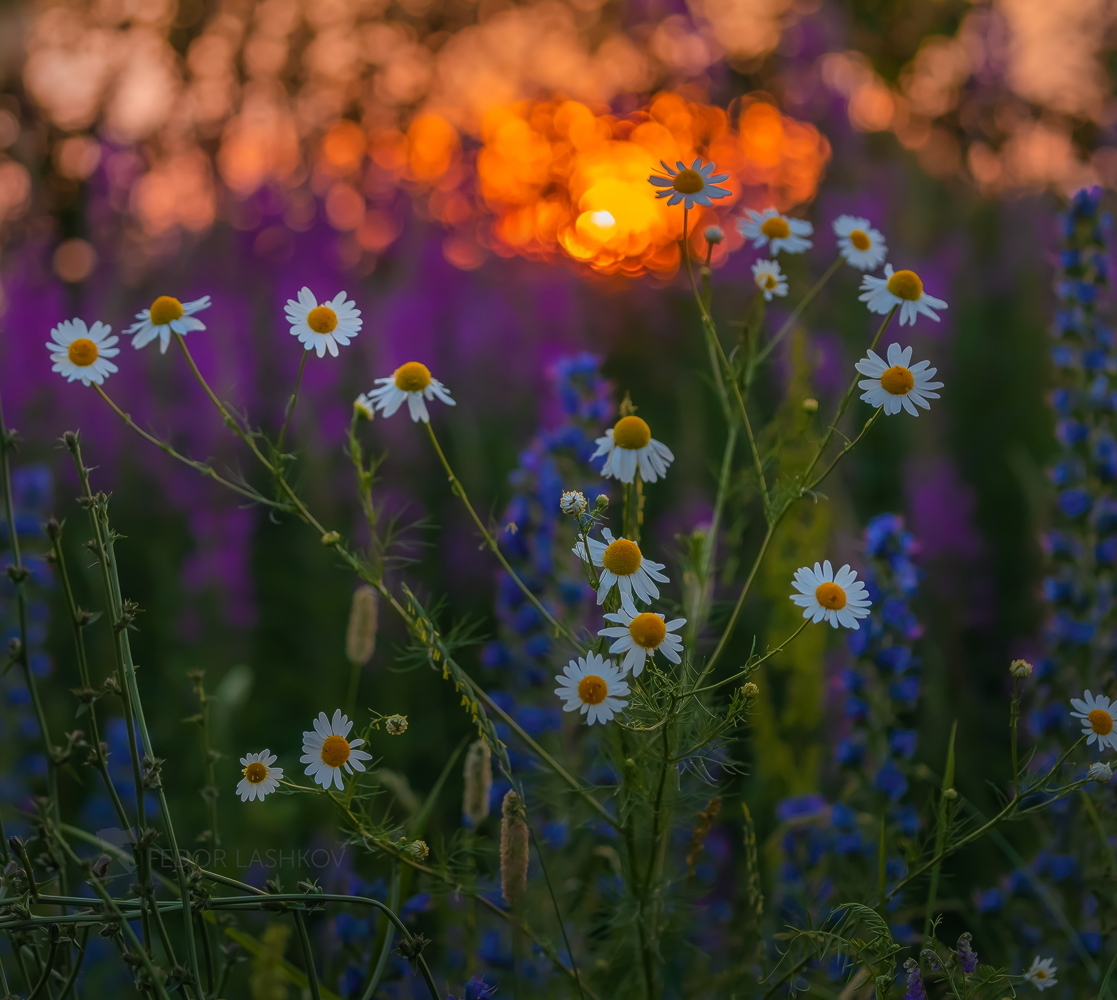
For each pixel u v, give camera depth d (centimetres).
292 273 651
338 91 802
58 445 154
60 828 185
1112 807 235
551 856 240
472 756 187
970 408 588
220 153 762
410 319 575
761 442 278
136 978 145
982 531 500
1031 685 281
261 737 402
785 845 263
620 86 840
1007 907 246
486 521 479
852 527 347
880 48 960
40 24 761
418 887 219
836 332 548
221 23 785
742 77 827
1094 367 290
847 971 215
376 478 187
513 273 700
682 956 238
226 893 197
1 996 155
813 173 730
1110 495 284
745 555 394
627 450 167
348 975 205
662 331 691
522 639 286
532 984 225
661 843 195
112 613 154
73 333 173
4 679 347
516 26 859
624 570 154
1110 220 296
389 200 704
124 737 332
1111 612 275
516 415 596
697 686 167
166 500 504
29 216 695
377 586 177
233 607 443
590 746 263
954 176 836
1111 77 797
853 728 259
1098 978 220
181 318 175
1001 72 823
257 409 560
